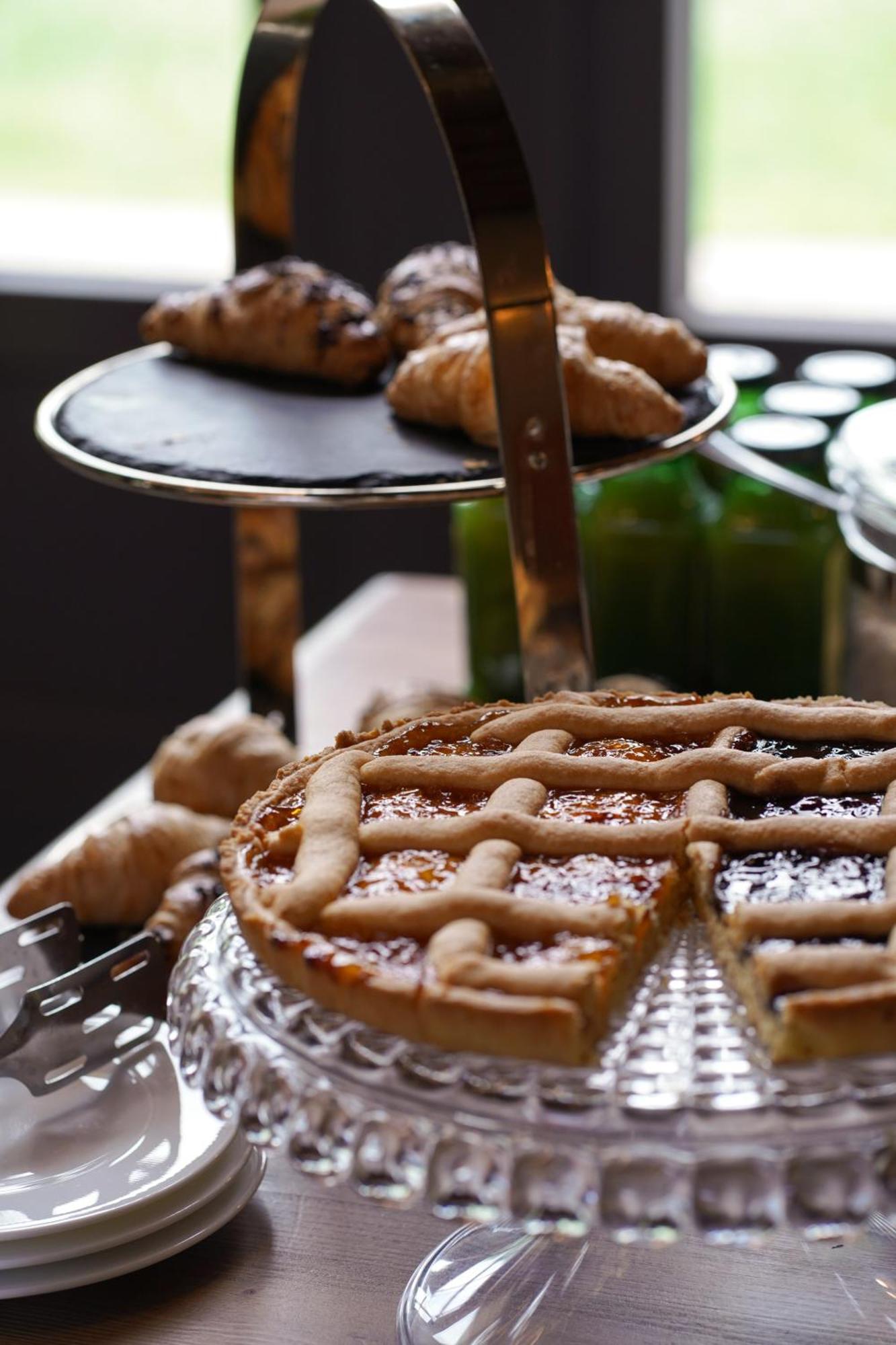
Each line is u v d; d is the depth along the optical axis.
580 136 1.65
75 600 1.96
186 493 0.98
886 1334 0.90
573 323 1.08
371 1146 0.82
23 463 1.89
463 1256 0.93
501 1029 0.82
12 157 1.87
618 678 1.27
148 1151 0.95
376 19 1.61
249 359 1.13
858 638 1.12
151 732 2.01
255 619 1.19
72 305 1.78
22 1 1.80
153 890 1.06
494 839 0.87
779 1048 0.82
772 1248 0.93
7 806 2.09
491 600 1.28
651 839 0.87
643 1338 0.90
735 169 1.69
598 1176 0.80
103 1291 0.93
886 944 0.83
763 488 1.24
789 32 1.61
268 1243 0.95
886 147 1.64
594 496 1.29
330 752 0.93
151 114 1.83
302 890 0.86
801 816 0.88
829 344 1.65
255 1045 0.85
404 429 1.05
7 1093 0.98
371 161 1.68
